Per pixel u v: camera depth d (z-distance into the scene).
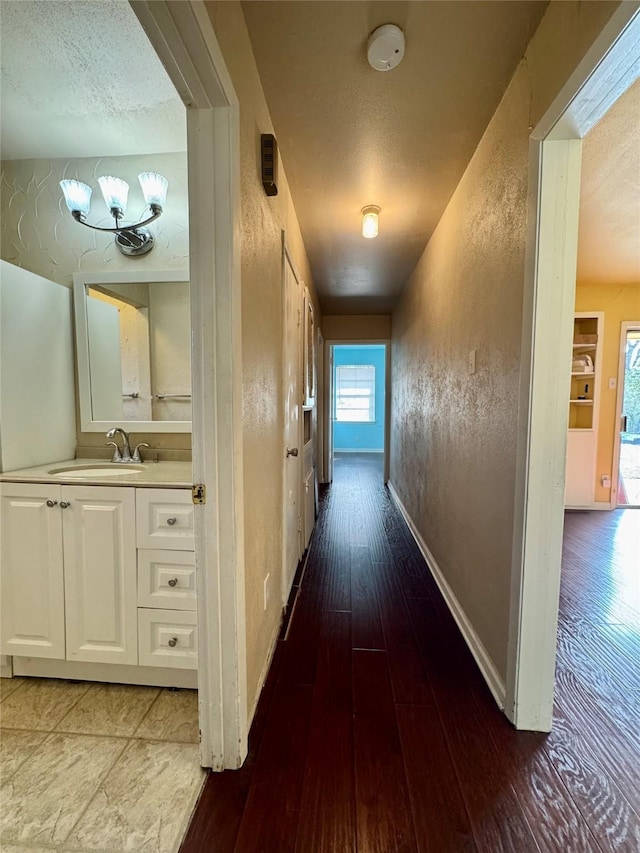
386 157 1.79
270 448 1.68
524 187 1.27
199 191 1.03
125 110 1.69
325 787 1.12
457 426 2.06
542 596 1.29
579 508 4.14
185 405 2.01
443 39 1.18
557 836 1.00
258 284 1.41
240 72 1.12
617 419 4.05
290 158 1.81
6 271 1.63
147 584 1.49
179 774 1.17
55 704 1.46
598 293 3.98
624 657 1.73
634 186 2.05
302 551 2.84
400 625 1.98
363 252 3.04
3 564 1.53
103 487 1.48
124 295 2.01
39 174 2.00
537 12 1.11
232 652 1.15
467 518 1.87
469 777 1.15
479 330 1.72
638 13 0.80
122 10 1.26
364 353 8.38
